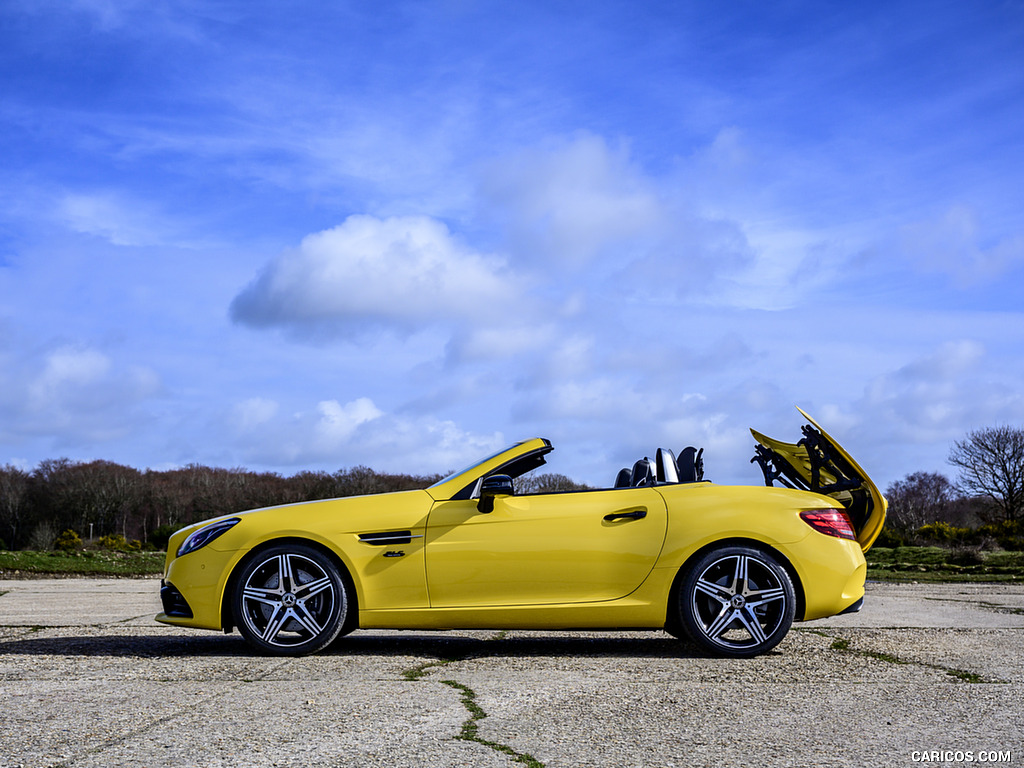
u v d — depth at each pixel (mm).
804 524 5273
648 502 5336
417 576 5176
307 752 2805
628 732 3127
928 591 11766
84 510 69250
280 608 5145
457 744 2922
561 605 5172
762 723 3289
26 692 3852
